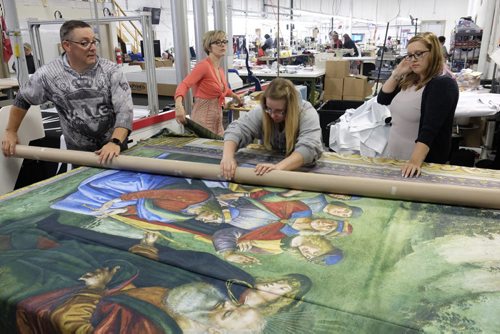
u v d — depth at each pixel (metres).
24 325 0.92
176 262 1.07
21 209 1.45
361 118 3.27
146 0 9.97
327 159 1.95
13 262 1.08
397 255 1.11
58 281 0.99
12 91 3.94
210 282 0.98
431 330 0.81
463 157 3.34
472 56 5.99
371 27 16.44
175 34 3.28
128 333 0.82
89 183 1.71
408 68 1.95
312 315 0.85
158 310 0.88
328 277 1.00
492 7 5.45
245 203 1.48
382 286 0.96
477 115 3.15
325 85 6.38
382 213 1.37
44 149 2.04
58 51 4.52
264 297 0.92
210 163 1.91
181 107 2.76
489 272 1.02
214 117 3.16
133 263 1.07
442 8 15.20
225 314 0.86
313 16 13.79
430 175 1.71
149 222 1.33
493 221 1.30
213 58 3.06
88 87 1.97
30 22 3.32
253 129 1.86
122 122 2.02
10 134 2.12
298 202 1.48
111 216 1.38
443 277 1.00
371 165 1.86
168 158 2.02
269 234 1.24
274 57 8.01
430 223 1.29
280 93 1.63
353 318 0.84
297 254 1.11
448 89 1.79
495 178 1.67
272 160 1.89
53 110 3.67
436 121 1.80
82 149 2.18
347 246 1.16
